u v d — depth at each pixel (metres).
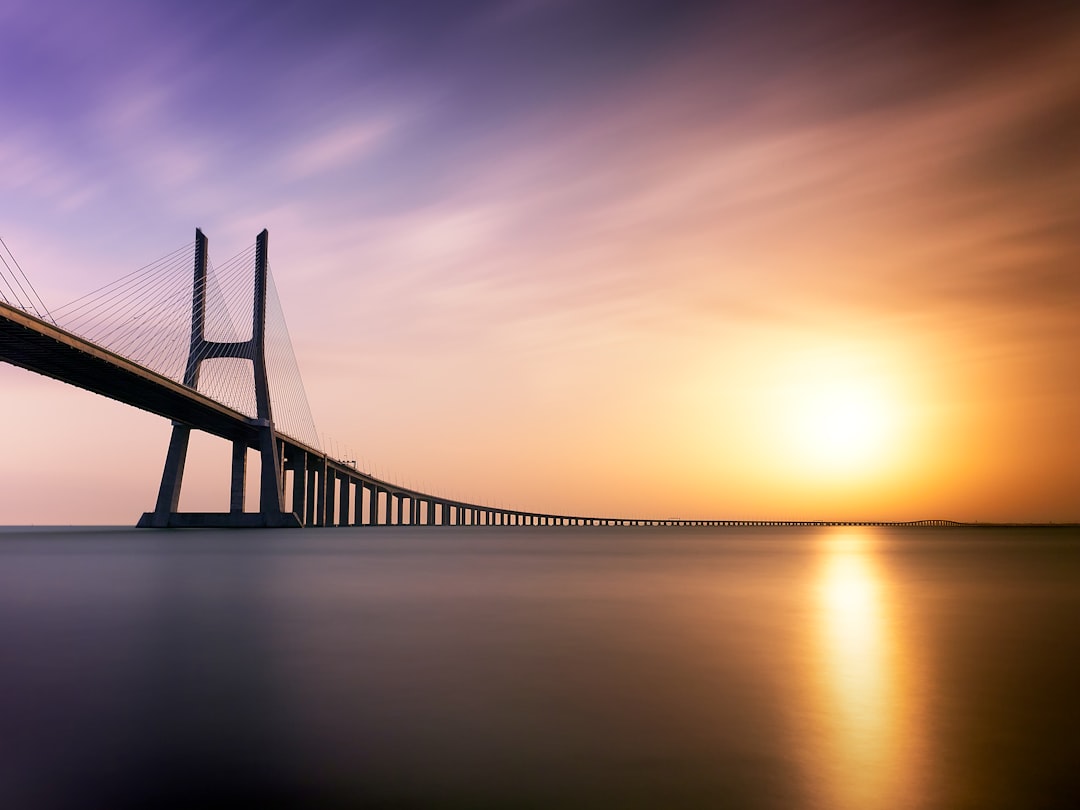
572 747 9.12
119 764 8.66
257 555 56.22
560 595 27.28
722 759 8.70
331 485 170.12
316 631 18.25
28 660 14.48
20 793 7.84
